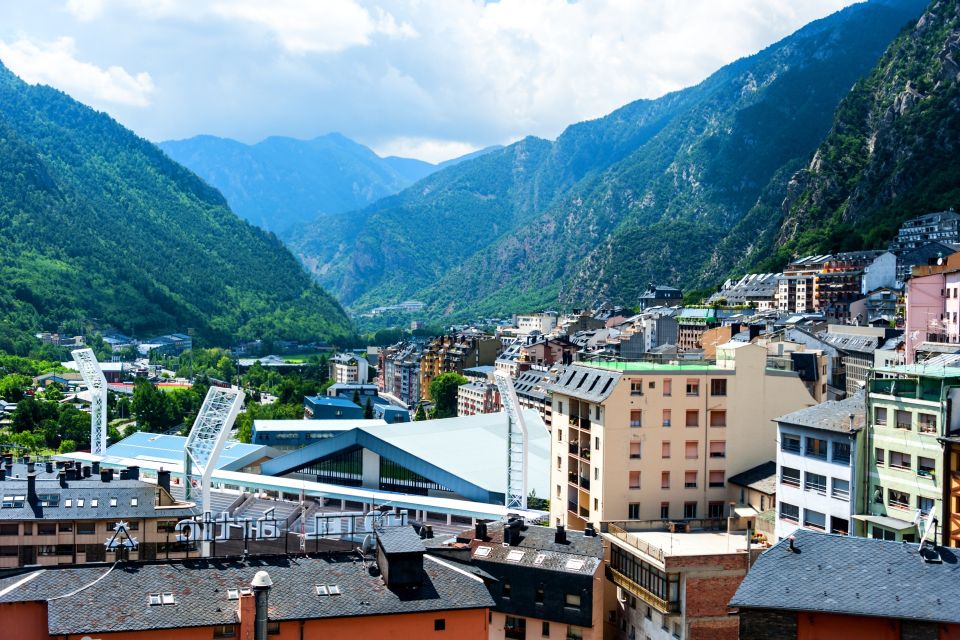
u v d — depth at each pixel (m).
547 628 109.31
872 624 60.72
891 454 97.12
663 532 120.88
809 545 67.12
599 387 136.50
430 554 98.38
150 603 76.88
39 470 166.62
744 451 136.50
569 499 144.00
